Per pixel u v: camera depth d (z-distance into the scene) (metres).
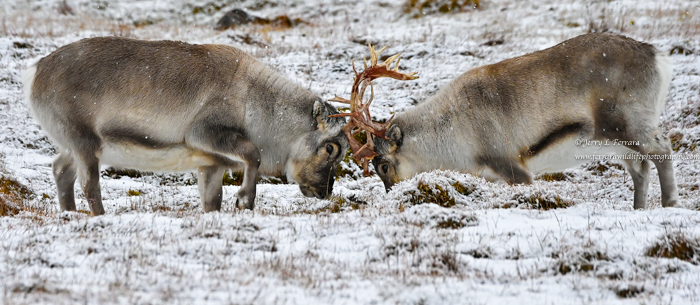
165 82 17.72
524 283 10.92
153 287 9.86
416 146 21.14
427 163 21.22
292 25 51.22
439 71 36.56
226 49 19.08
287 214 17.88
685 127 28.64
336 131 20.11
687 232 13.65
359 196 21.98
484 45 41.75
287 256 12.20
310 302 9.39
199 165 19.19
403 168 21.45
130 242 12.83
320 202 20.88
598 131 19.03
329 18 54.59
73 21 51.19
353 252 12.89
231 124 18.33
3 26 43.97
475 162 20.62
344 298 9.70
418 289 10.11
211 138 18.03
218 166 19.56
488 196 18.42
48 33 43.47
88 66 17.56
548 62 19.61
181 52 18.19
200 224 14.42
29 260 11.62
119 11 58.09
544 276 11.40
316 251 12.83
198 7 58.50
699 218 15.38
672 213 16.02
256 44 43.12
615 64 18.70
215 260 11.91
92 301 8.96
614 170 26.73
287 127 19.47
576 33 44.06
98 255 11.96
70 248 12.42
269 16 54.38
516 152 19.94
